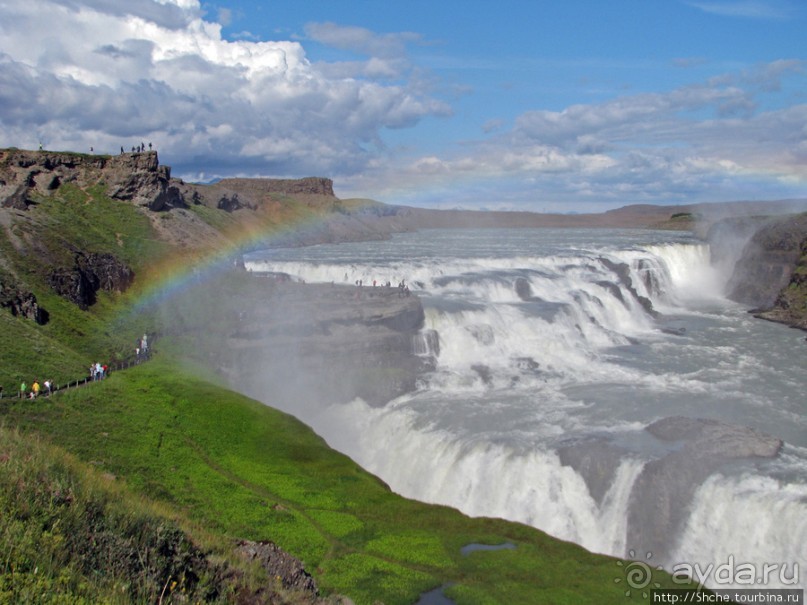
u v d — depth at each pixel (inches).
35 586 574.9
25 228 2901.1
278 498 1454.2
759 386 2359.7
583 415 2069.4
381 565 1205.1
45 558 631.8
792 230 4156.0
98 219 3619.6
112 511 832.3
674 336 3233.3
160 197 4168.3
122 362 2261.3
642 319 3592.5
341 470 1646.2
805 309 3523.6
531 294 3398.1
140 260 3341.5
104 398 1834.4
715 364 2667.3
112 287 2979.8
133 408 1806.1
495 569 1229.1
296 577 955.3
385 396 2304.4
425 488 1854.1
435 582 1162.0
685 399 2213.3
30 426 1533.0
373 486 1577.3
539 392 2326.5
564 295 3403.1
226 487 1455.5
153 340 2559.1
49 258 2743.6
